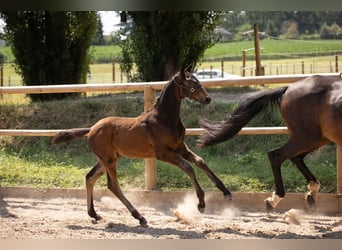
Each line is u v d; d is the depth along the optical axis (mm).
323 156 8492
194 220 6395
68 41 14500
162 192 7359
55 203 7570
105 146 6281
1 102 13320
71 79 14766
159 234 5652
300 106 5789
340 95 5508
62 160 9406
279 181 6016
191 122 9922
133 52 13914
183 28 13359
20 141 10586
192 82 5875
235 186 7352
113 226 6055
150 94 7477
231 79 7043
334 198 6719
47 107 11422
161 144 5938
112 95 13055
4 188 8125
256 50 14703
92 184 6438
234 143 9430
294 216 6133
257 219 6422
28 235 5637
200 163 5938
